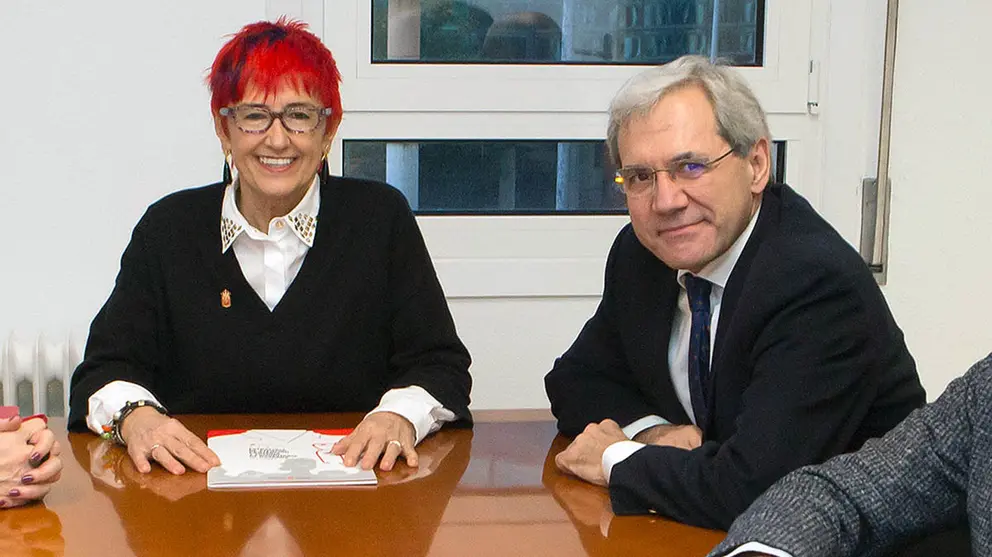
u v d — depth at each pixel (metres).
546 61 2.89
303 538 1.35
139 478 1.59
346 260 2.00
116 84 2.67
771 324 1.52
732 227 1.61
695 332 1.71
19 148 2.65
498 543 1.35
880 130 2.90
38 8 2.62
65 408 2.66
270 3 2.74
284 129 1.83
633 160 1.59
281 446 1.74
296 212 1.97
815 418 1.47
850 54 2.92
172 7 2.66
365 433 1.72
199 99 2.70
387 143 2.87
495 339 2.91
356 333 2.01
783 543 1.24
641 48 2.92
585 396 1.88
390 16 2.81
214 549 1.30
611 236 2.93
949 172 2.95
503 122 2.87
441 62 2.85
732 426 1.62
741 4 2.93
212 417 1.93
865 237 2.95
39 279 2.70
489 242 2.89
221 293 1.97
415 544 1.34
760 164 1.64
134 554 1.29
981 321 3.01
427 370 1.97
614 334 1.92
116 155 2.69
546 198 2.94
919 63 2.91
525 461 1.73
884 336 1.56
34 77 2.64
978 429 1.31
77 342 2.65
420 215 2.88
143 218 2.03
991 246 2.98
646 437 1.76
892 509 1.33
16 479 1.44
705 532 1.42
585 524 1.43
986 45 2.91
